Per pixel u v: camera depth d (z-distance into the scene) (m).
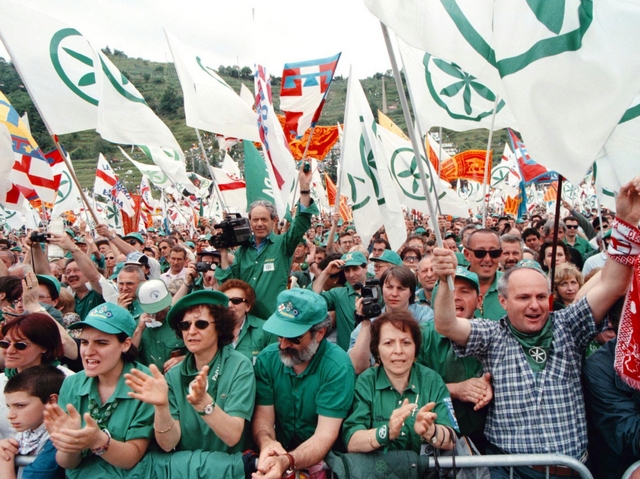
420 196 8.82
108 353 3.06
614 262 2.75
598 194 4.43
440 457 2.86
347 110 6.90
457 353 3.18
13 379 3.19
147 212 20.81
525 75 2.65
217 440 3.02
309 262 9.27
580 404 2.94
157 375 2.78
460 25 2.87
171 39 6.75
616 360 2.60
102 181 13.98
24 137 6.89
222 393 3.08
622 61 2.54
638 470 2.71
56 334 3.60
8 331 3.46
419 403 3.04
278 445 2.86
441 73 6.40
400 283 4.23
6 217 11.49
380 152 6.80
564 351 2.95
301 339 3.11
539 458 2.77
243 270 5.34
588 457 3.08
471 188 17.20
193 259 8.44
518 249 5.91
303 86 6.34
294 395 3.20
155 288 4.34
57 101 5.44
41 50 5.41
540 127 2.61
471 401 3.07
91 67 5.67
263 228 5.27
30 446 3.15
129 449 2.87
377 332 3.15
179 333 3.23
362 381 3.20
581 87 2.57
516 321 2.99
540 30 2.64
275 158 5.70
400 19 2.79
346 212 14.80
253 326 4.47
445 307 2.98
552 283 3.25
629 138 3.05
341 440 3.21
